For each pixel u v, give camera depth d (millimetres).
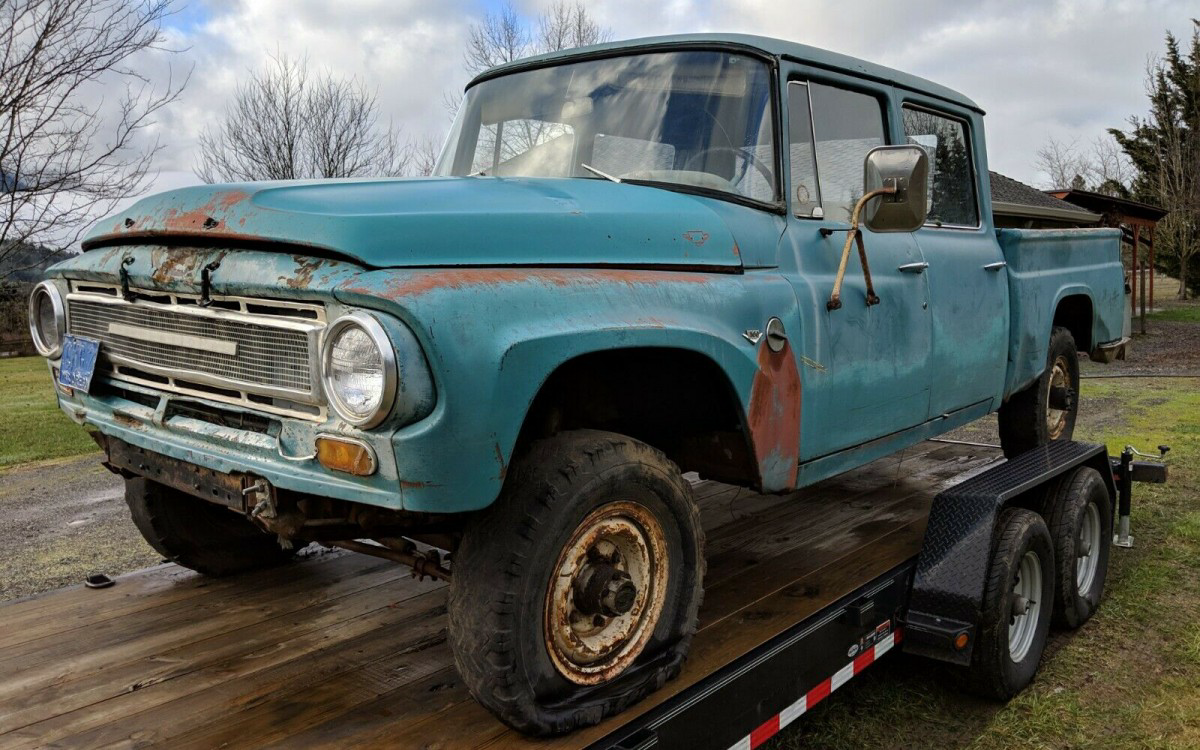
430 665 2520
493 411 1881
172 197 2393
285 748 2062
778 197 2973
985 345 4043
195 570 3262
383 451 1854
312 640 2701
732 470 2844
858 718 3238
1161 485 6406
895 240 3455
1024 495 3719
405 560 2463
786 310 2754
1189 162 32719
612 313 2158
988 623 3107
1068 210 17688
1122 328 5625
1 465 8062
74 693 2352
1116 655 3721
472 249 2076
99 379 2576
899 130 3627
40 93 10227
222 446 2188
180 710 2260
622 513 2188
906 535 3688
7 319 18641
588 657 2145
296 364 1990
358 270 1923
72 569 5098
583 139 3146
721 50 3055
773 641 2537
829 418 3002
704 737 2275
